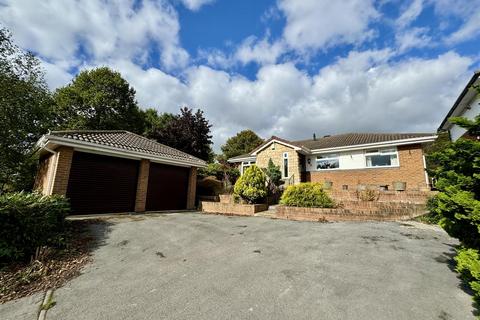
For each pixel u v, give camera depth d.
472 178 3.20
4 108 10.53
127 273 4.12
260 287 3.43
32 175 13.09
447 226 3.60
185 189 13.51
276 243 5.66
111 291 3.46
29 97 11.43
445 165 3.83
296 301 3.01
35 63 11.70
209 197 15.12
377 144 14.51
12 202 4.66
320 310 2.78
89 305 3.08
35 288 3.64
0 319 2.87
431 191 10.82
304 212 9.04
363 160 15.41
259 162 19.25
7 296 3.41
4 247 4.29
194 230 7.15
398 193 10.82
